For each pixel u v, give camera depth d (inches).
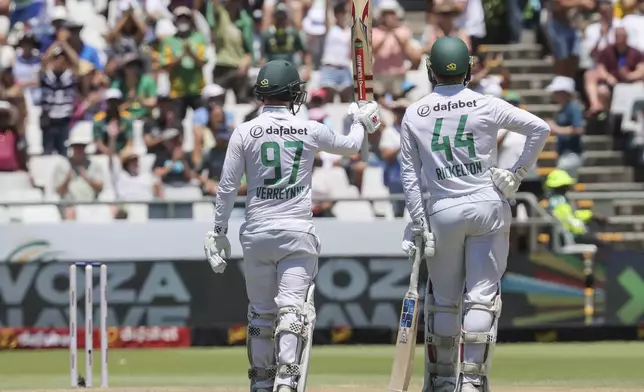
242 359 1749.5
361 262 1882.4
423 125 997.2
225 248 1018.7
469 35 2470.5
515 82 2517.2
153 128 2091.5
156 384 1507.1
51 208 2036.2
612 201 2284.7
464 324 986.1
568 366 1647.4
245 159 1004.6
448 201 987.3
